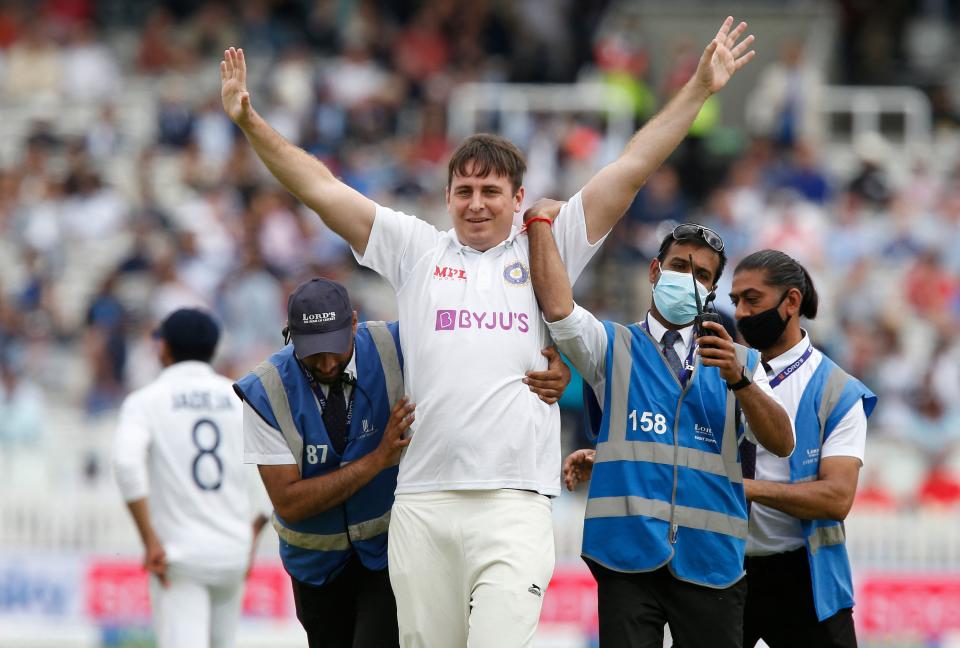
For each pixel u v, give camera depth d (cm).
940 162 8906
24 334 6844
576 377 5403
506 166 2152
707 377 2194
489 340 2112
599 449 2189
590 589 4416
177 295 6719
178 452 2916
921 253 7531
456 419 2098
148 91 9344
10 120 8919
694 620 2150
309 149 8175
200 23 9844
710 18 9706
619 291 7269
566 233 2192
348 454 2278
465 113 8638
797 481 2330
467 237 2161
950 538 4875
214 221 7425
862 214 7900
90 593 4634
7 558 4669
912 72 10269
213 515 2917
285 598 4519
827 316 6769
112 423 6109
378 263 2191
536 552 2097
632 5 9769
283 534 2325
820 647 2373
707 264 2191
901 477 5609
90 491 5234
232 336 6638
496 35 9794
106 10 10375
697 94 2195
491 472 2094
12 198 7831
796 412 2352
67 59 9362
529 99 8612
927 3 10500
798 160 8044
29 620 4647
